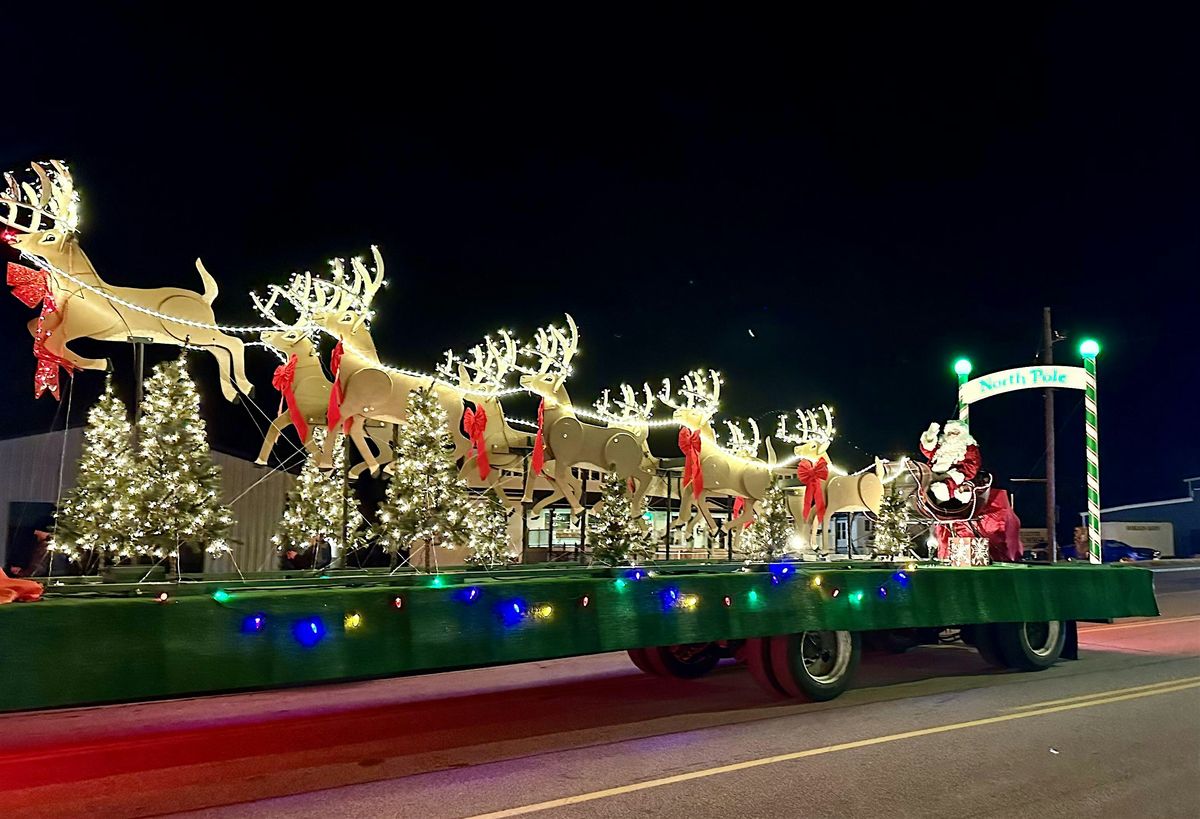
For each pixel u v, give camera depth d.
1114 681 10.22
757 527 12.06
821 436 15.21
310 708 8.75
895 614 9.45
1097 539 14.73
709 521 13.99
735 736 7.48
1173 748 7.12
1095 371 15.06
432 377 11.23
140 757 6.86
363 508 13.87
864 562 10.94
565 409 13.13
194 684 5.54
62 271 7.89
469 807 5.58
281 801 5.72
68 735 7.63
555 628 7.18
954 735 7.52
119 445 7.38
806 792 5.91
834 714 8.38
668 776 6.27
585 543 12.85
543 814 5.45
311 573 8.66
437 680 10.38
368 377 10.20
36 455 14.28
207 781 6.20
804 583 8.83
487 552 10.02
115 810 5.56
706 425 14.86
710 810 5.54
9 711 4.96
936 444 12.70
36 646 5.08
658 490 16.55
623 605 7.62
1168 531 51.25
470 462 11.77
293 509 9.46
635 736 7.50
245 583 7.27
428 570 8.45
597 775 6.30
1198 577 30.34
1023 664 10.83
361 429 10.41
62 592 6.19
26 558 13.95
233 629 5.73
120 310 8.20
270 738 7.48
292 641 5.94
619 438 13.34
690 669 10.33
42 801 5.75
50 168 8.53
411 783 6.12
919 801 5.75
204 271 9.16
